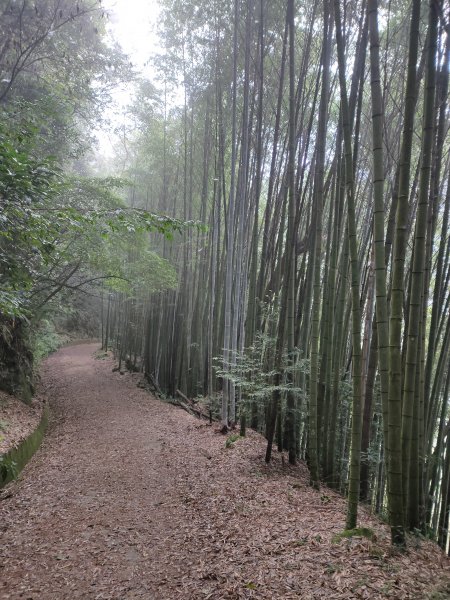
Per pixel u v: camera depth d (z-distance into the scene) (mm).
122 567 3578
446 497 5395
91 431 8984
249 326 7543
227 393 8375
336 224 5504
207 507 4715
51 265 9188
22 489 5457
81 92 9422
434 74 3287
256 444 7184
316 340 5141
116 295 20219
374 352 5441
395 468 3348
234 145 8039
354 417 3812
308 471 6059
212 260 10492
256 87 8719
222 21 8922
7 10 7637
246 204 9117
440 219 6543
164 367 14094
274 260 7836
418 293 3590
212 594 3041
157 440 8133
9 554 3770
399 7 5988
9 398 8977
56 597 3164
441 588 2768
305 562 3246
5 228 4375
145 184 15727
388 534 3719
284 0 7547
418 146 6430
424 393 4758
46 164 4680
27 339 11750
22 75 9016
